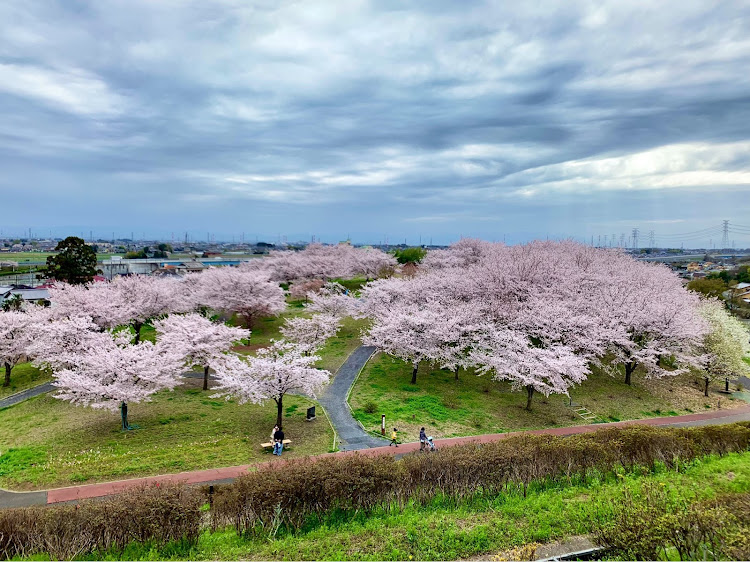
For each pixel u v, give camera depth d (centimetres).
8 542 1192
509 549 1138
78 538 1205
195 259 13112
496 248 6800
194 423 2642
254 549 1195
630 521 1024
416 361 3366
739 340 3728
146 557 1170
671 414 3102
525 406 3056
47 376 3550
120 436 2436
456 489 1458
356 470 1473
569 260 5225
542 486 1552
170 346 3081
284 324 5100
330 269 6969
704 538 923
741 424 2031
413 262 8256
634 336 3819
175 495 1362
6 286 7056
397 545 1177
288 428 2608
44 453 2220
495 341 3291
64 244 5931
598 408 3097
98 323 4072
